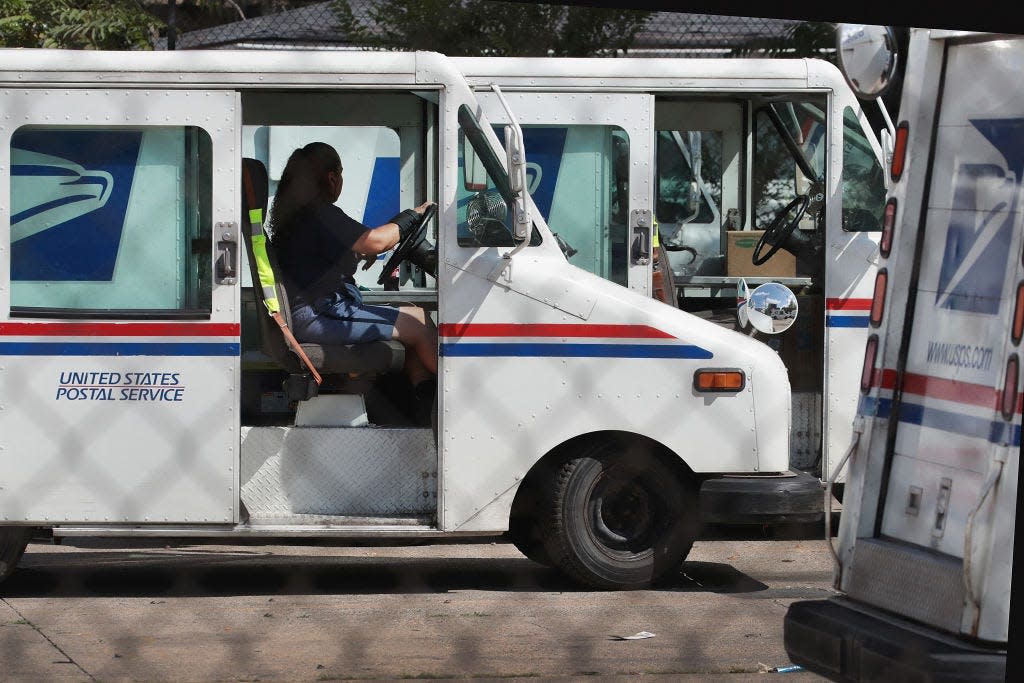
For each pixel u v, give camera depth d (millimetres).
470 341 12586
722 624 11734
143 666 10281
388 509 12898
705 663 10461
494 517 12625
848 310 15734
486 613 12172
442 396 12555
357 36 20234
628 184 15844
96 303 12305
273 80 12406
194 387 12328
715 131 18125
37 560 14797
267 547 15656
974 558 7875
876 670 8047
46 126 12250
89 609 12328
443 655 10648
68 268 12273
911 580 8516
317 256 13094
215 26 21438
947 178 8781
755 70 15805
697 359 12688
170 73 12312
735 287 17406
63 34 21188
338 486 12859
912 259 8992
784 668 10305
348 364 12953
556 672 10180
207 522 12375
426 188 16094
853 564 9047
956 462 8469
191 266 12391
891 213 9055
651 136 15820
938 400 8680
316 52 12531
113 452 12273
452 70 12625
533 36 20062
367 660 10477
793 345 16562
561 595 12914
